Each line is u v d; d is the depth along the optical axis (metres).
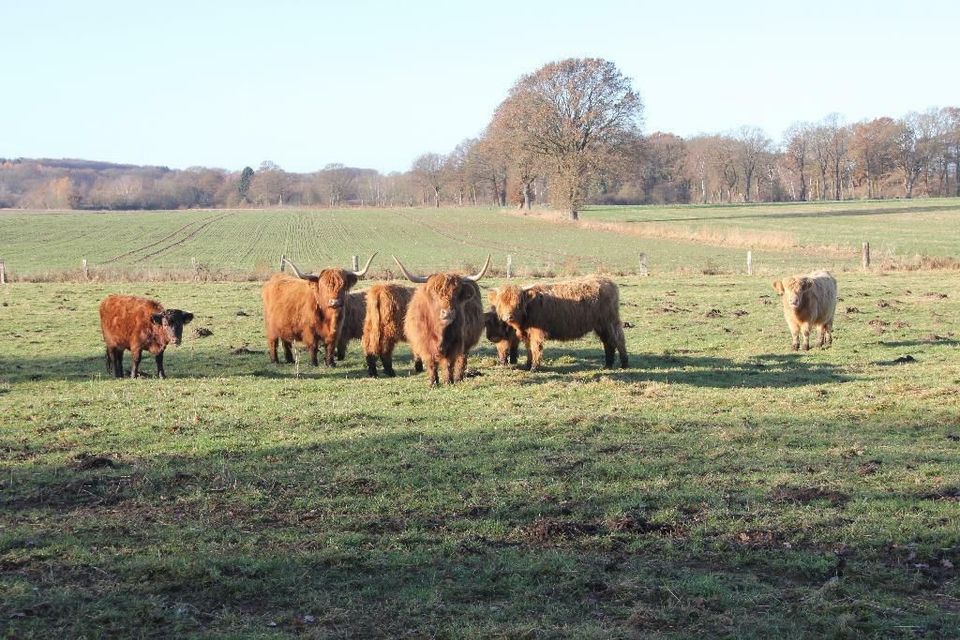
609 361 16.55
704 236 65.25
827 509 8.15
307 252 63.94
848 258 46.53
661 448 10.24
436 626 6.04
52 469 9.42
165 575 6.74
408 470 9.34
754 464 9.57
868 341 19.36
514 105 74.81
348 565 6.97
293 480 9.03
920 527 7.68
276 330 17.42
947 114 136.62
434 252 60.81
